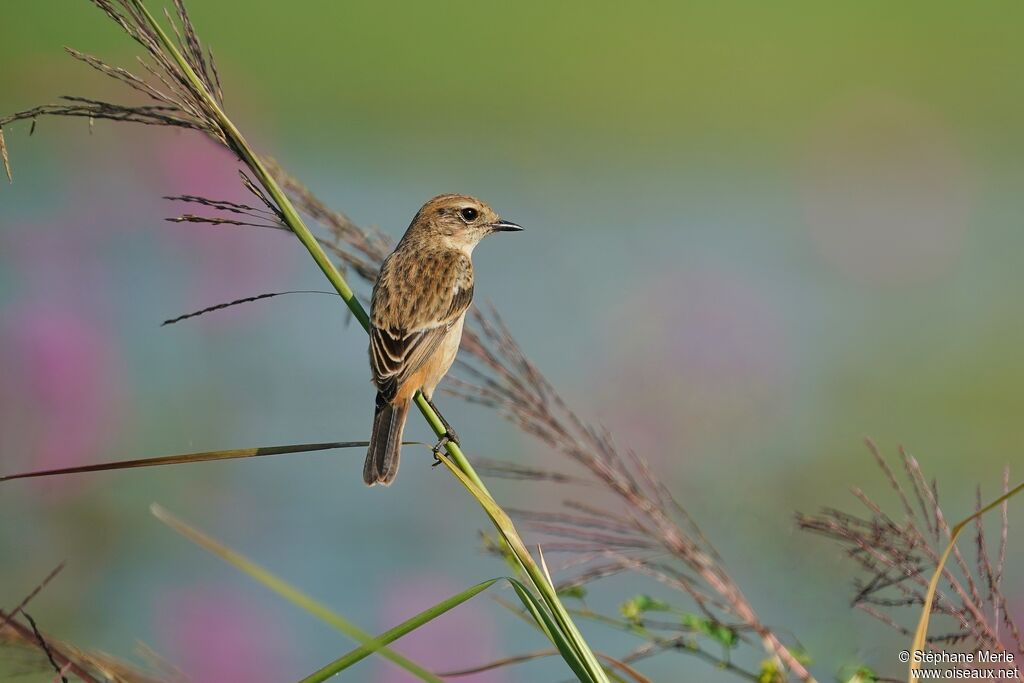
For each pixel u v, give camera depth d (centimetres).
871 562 574
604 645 877
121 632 959
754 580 911
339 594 1051
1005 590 881
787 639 803
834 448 1295
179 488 1230
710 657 628
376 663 941
